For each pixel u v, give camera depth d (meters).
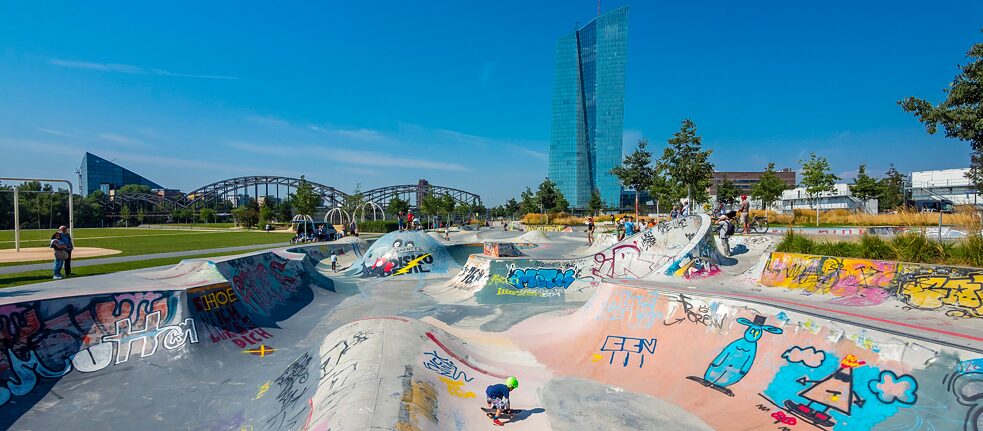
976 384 4.20
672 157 27.00
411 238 19.28
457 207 87.12
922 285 7.61
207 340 8.15
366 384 4.88
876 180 41.56
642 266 14.43
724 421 5.18
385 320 6.89
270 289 12.27
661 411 5.54
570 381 6.59
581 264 14.50
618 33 116.50
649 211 71.50
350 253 25.19
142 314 7.95
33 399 6.10
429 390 5.22
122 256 21.22
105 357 7.14
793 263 10.42
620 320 8.09
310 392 5.46
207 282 9.68
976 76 10.71
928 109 11.70
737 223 22.47
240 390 6.64
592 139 118.94
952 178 61.59
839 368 5.20
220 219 136.00
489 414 5.33
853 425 4.62
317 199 52.53
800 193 56.25
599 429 5.10
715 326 6.82
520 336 9.03
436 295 14.00
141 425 5.61
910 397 4.51
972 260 8.38
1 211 79.56
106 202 128.25
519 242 29.67
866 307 7.86
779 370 5.64
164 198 141.88
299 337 9.45
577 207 116.81
